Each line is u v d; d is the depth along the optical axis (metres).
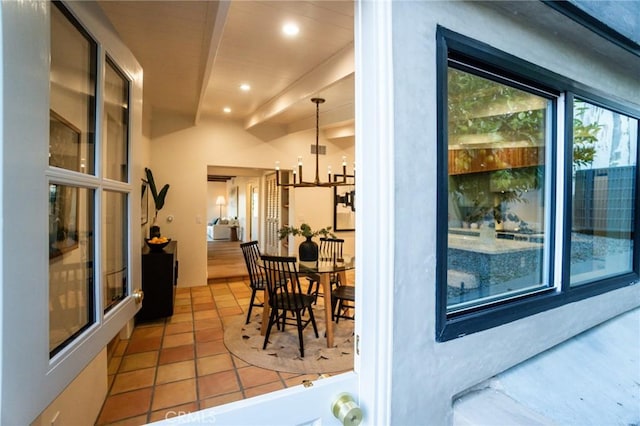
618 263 1.62
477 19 0.96
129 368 2.60
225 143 5.35
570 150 1.28
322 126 5.01
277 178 3.88
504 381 1.06
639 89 1.68
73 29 0.96
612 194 1.56
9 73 0.58
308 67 3.16
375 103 0.78
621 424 1.06
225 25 2.32
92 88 1.07
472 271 1.03
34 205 0.67
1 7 0.56
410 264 0.81
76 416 1.63
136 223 1.47
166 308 3.68
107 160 1.22
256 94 4.02
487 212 1.08
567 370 1.20
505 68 1.04
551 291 1.25
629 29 1.30
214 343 3.08
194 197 5.16
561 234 1.27
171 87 3.74
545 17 1.07
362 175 0.80
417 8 0.83
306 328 3.49
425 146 0.84
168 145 4.97
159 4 2.09
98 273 1.09
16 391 0.60
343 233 6.36
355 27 0.83
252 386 2.36
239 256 8.17
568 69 1.25
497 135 1.10
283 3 2.10
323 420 0.75
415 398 0.83
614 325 1.53
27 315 0.64
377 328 0.78
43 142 0.71
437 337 0.88
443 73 0.88
